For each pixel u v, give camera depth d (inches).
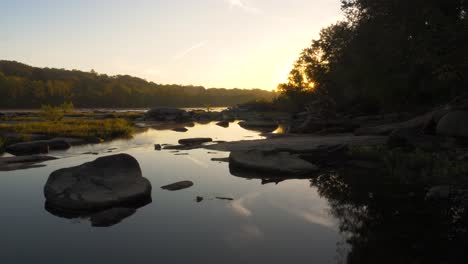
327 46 2385.6
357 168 646.5
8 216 386.0
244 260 274.7
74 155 838.5
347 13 1199.6
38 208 415.2
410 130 768.3
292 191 491.8
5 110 4872.0
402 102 1327.5
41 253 289.7
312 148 809.5
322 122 1304.1
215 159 770.8
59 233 334.3
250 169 639.8
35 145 883.4
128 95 7057.1
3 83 5201.8
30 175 601.3
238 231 336.5
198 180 565.6
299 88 3034.0
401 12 800.3
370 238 313.3
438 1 732.7
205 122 2458.2
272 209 407.5
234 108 4264.3
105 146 1029.2
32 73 7322.8
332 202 430.6
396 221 352.8
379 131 978.1
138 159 781.9
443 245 292.0
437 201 412.8
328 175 596.4
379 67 1136.2
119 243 308.8
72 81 7150.6
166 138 1283.2
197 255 284.4
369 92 1371.8
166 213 391.9
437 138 711.1
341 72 1796.3
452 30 657.0
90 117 2438.5
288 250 293.1
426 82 1067.9
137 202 434.3
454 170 514.0
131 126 1829.5
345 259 272.8
